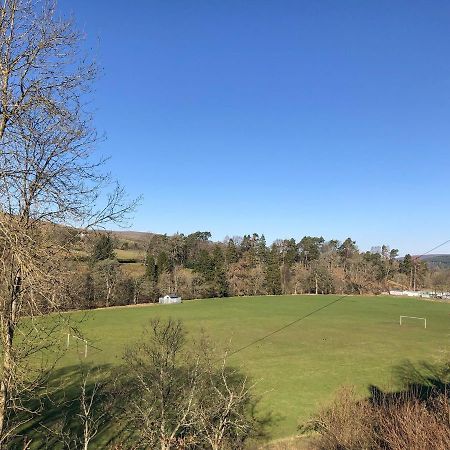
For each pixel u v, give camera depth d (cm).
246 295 11469
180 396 1884
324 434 2189
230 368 4034
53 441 2166
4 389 844
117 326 6159
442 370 4122
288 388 3484
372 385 3625
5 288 828
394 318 7819
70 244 899
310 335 6025
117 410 2220
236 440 2216
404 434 1090
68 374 3278
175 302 9475
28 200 862
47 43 872
